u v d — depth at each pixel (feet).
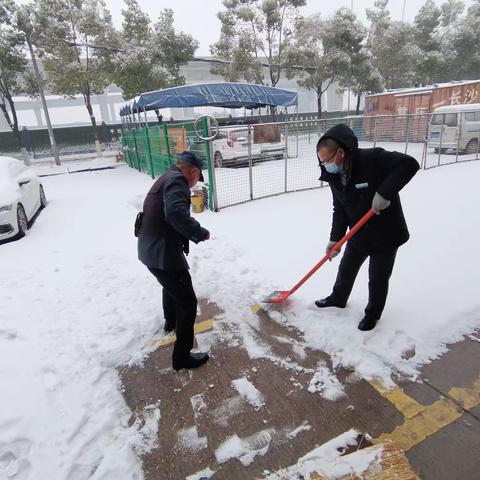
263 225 17.85
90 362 8.34
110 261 14.44
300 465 5.69
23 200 20.04
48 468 5.85
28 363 8.28
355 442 6.04
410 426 6.24
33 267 14.37
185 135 24.50
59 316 10.34
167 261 7.17
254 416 6.74
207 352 8.60
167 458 6.05
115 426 6.72
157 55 54.54
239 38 58.44
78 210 24.50
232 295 11.09
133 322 9.86
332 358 8.02
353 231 7.78
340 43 61.82
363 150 7.38
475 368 7.43
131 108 45.06
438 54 76.02
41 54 55.31
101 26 52.44
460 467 5.48
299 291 10.88
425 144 30.30
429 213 17.88
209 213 20.77
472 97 46.42
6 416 6.79
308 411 6.74
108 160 60.08
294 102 49.16
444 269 11.68
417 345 8.08
